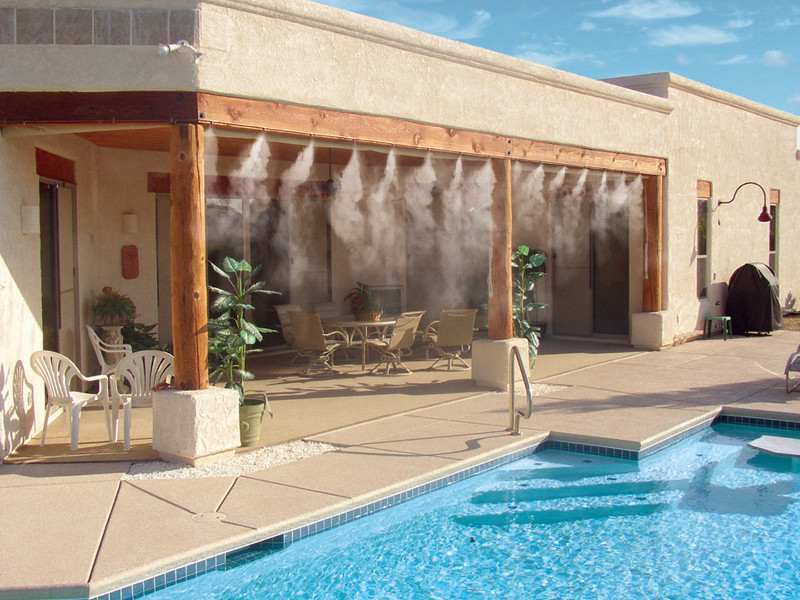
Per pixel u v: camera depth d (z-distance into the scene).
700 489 5.83
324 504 4.88
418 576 4.42
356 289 11.14
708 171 13.05
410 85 7.32
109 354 8.28
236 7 5.81
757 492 5.78
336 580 4.36
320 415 7.36
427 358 10.84
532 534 5.02
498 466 6.17
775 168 15.81
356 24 6.71
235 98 5.84
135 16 5.57
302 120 6.36
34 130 5.85
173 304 5.71
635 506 5.49
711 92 12.86
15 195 6.07
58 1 5.53
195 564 4.19
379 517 5.14
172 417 5.73
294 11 6.18
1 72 5.55
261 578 4.36
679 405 7.72
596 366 10.22
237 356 6.21
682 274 12.30
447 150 7.78
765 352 11.31
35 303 6.50
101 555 4.11
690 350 11.62
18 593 3.74
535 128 8.85
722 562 4.60
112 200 9.05
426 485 5.50
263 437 6.52
